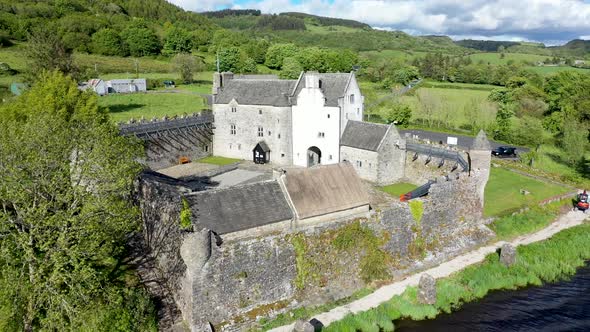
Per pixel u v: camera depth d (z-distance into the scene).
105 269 35.56
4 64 113.06
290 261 35.66
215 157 81.69
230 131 80.31
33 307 27.16
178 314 33.12
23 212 26.69
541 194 62.59
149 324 30.88
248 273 33.53
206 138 81.38
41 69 79.38
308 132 71.81
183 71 147.88
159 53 190.50
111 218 30.09
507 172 72.44
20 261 28.28
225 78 82.06
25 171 28.17
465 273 42.28
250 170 71.38
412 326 34.69
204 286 31.45
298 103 71.56
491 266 43.56
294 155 74.56
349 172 44.38
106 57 169.62
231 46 176.88
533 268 43.88
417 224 44.28
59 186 29.69
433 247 45.41
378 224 41.22
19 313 27.56
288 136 73.88
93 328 27.47
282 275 35.31
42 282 27.55
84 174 30.48
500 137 95.62
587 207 59.56
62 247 27.17
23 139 28.95
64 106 49.59
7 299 26.31
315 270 37.09
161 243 37.66
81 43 170.38
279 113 73.44
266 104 74.69
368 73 159.50
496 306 37.78
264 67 179.25
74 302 27.72
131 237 42.31
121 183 29.61
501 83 154.38
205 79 155.50
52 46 86.69
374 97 125.12
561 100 109.62
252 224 37.06
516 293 39.97
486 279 41.22
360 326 33.56
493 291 40.31
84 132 32.94
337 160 69.50
